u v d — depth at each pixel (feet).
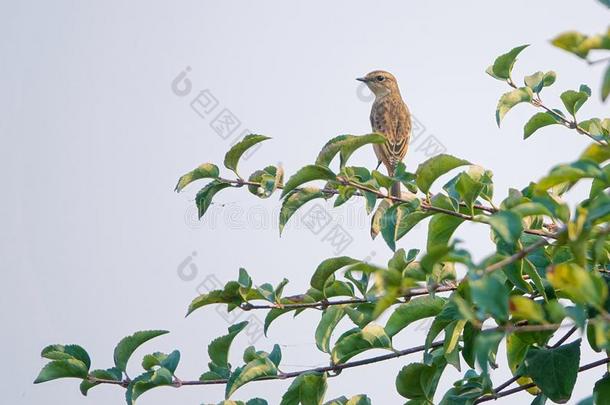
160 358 31.55
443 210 27.63
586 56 19.69
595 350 26.53
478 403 28.14
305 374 28.73
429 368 28.04
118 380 30.68
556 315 18.17
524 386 27.43
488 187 28.68
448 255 19.20
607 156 21.85
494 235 28.71
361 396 28.99
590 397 20.99
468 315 18.42
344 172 28.91
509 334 26.16
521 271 25.13
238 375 28.73
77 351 30.71
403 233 28.78
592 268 25.35
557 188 28.17
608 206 19.58
